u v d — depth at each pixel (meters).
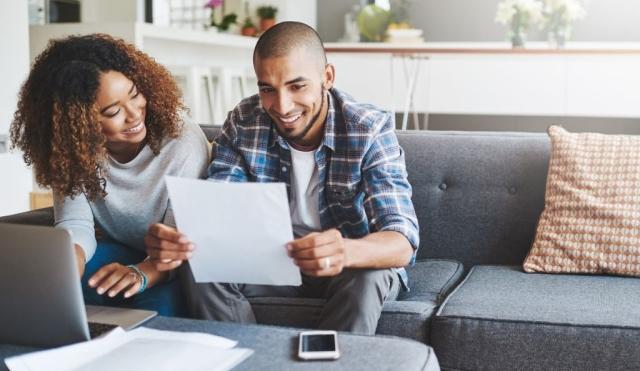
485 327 1.61
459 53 4.07
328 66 1.74
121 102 1.69
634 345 1.52
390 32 6.59
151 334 1.29
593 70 6.24
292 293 1.87
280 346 1.25
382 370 1.15
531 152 2.19
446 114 6.72
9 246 1.28
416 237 1.67
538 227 2.06
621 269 1.93
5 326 1.33
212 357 1.18
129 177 1.86
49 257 1.26
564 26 4.57
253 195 1.34
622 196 1.98
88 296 1.74
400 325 1.70
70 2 4.57
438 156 2.24
